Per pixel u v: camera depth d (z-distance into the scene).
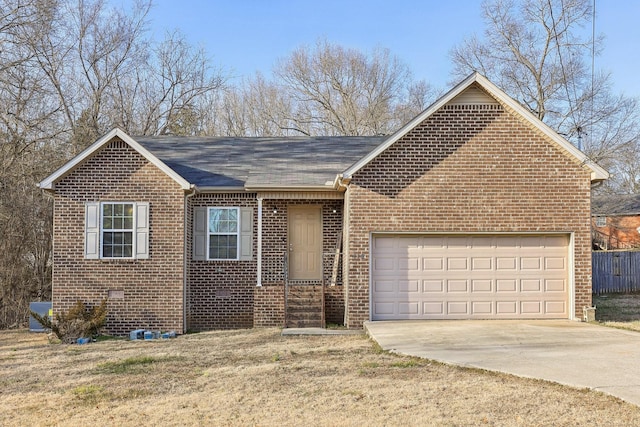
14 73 26.27
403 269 16.94
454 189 16.69
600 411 8.29
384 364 11.61
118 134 17.62
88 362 12.89
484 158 16.72
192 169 20.14
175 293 17.55
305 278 19.02
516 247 17.02
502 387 9.62
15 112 26.42
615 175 55.88
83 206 17.66
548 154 16.77
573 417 8.06
